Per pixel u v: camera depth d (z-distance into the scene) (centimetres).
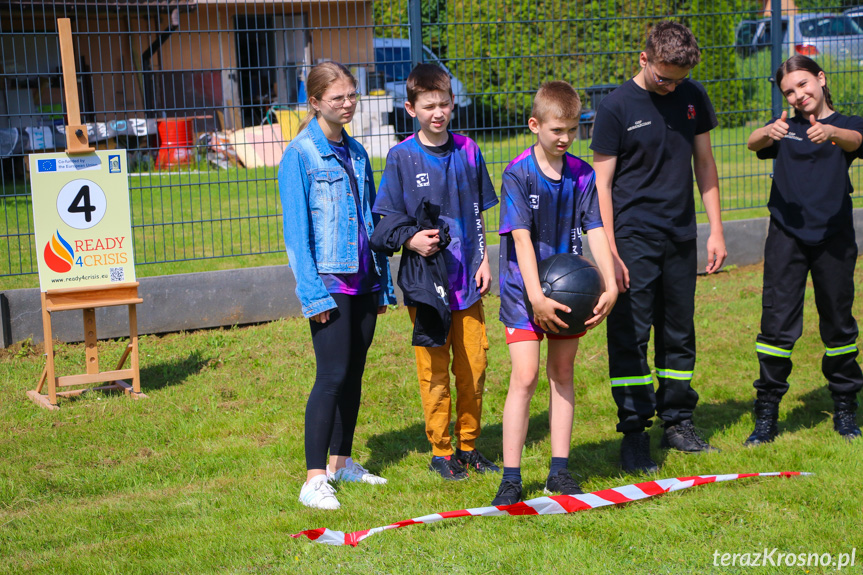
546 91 353
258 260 826
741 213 985
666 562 317
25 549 346
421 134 406
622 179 421
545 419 503
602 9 874
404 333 664
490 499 382
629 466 418
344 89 385
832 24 957
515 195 366
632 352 423
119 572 321
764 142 448
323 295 376
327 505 377
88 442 473
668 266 426
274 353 626
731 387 548
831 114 442
